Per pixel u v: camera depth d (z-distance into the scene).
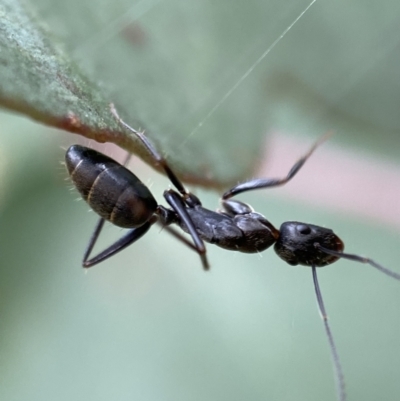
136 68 0.05
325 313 0.05
